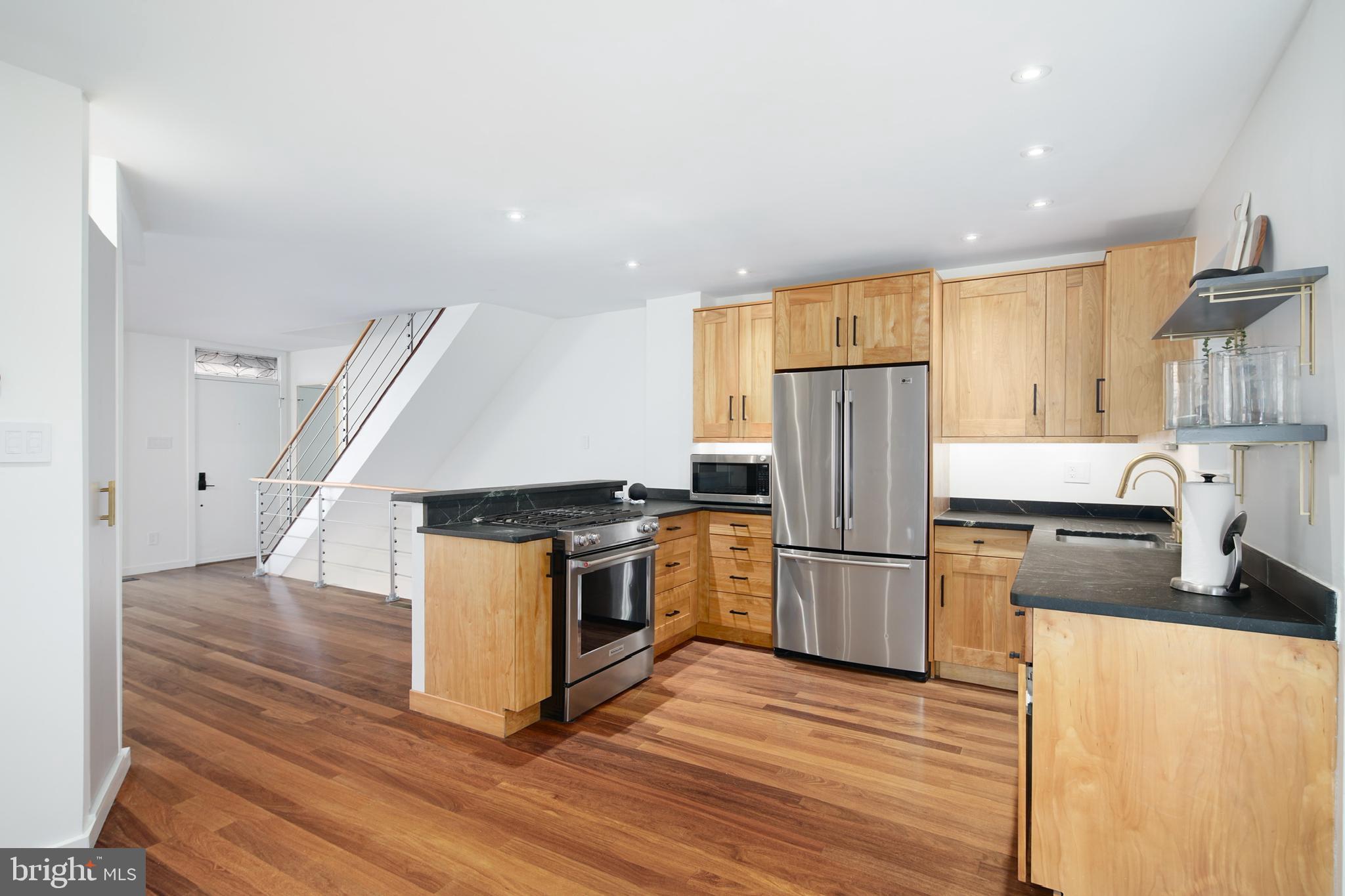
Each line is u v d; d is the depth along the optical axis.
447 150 2.48
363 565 6.44
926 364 3.61
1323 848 1.50
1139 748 1.65
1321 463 1.56
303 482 5.96
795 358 4.00
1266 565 1.90
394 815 2.26
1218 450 2.50
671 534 4.08
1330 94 1.52
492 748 2.77
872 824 2.22
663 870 1.98
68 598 1.98
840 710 3.19
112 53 1.84
